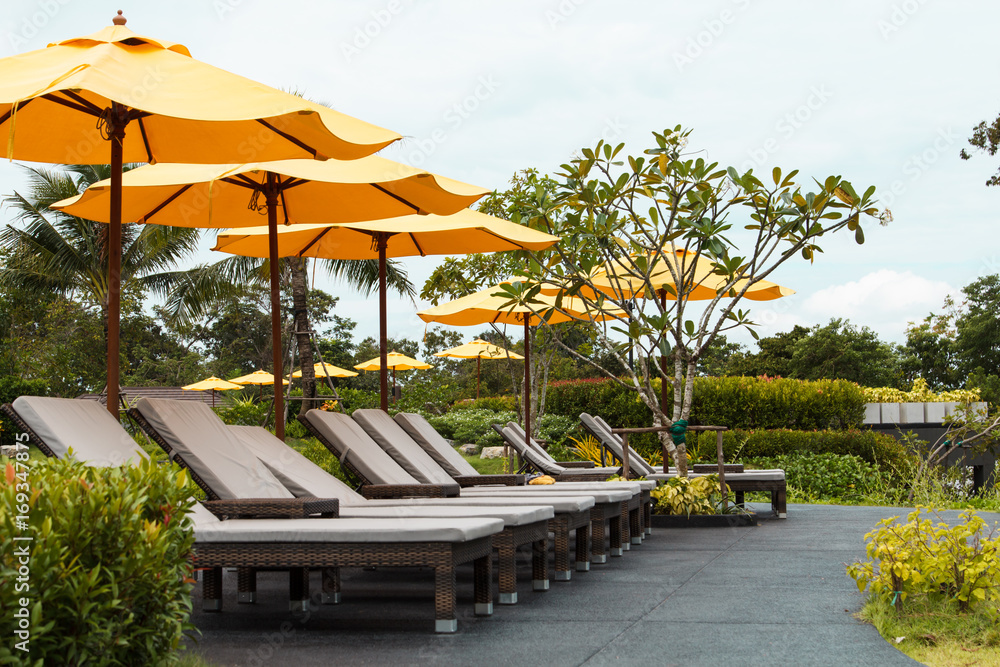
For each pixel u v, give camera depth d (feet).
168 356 134.51
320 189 23.94
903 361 135.23
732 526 30.42
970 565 14.02
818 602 15.43
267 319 139.13
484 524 13.97
